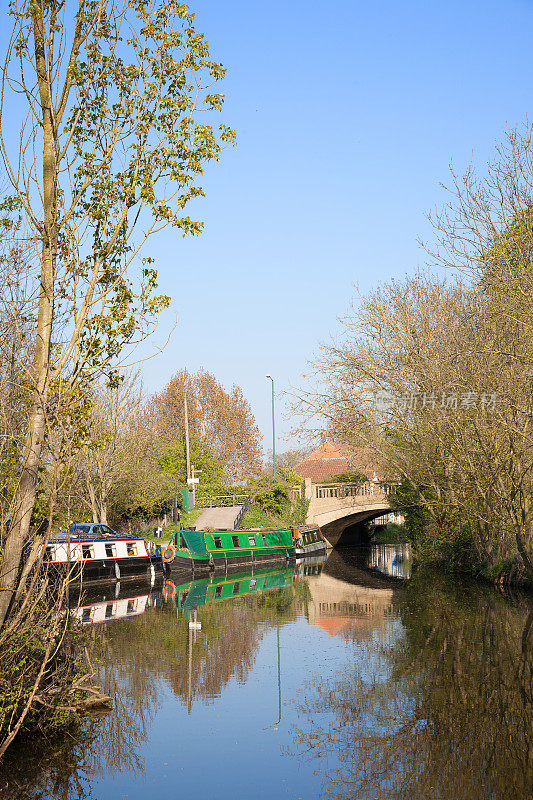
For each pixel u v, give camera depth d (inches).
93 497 1443.2
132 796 381.4
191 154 434.0
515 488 910.4
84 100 430.0
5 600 388.8
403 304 1401.3
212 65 436.1
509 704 517.0
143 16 429.7
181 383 2891.2
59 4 414.3
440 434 1184.8
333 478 2219.5
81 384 423.2
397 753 437.4
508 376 888.9
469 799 372.8
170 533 1785.2
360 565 1637.6
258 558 1648.6
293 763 425.7
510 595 979.9
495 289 873.5
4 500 408.2
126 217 437.7
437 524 1396.4
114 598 1108.5
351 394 1453.0
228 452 2918.3
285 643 740.0
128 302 435.5
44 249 410.6
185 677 612.7
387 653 680.4
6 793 389.1
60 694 462.3
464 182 889.5
